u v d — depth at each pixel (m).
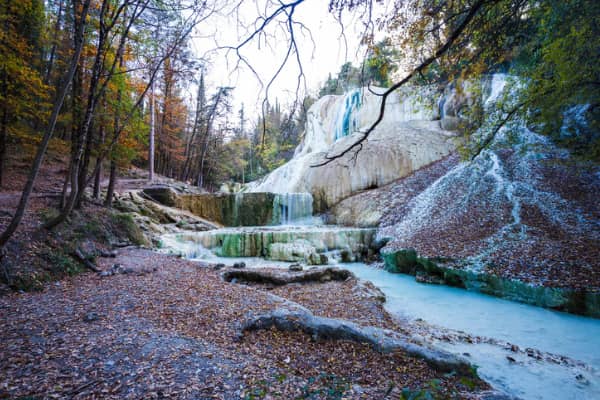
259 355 3.70
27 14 9.41
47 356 3.19
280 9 2.18
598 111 10.21
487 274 8.43
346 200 19.31
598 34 5.66
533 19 5.36
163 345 3.70
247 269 9.10
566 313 6.74
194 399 2.66
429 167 19.27
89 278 6.52
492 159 15.51
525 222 10.37
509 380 3.99
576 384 3.92
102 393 2.65
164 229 14.80
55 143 11.86
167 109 25.34
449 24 3.68
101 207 11.88
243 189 30.94
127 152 12.20
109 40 9.28
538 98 7.96
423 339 5.06
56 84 14.12
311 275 8.94
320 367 3.54
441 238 11.37
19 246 6.20
